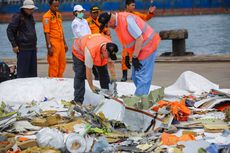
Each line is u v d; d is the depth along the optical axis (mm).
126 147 9375
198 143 9242
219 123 10922
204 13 118812
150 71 12031
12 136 10141
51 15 16906
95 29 17156
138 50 11680
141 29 11781
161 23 92500
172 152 8922
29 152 8977
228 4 118312
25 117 11680
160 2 118938
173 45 28422
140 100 10758
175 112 10891
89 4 116562
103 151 9148
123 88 15250
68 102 13398
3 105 12188
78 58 12875
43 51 42906
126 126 10594
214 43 48125
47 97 14625
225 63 23281
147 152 9094
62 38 17234
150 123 10570
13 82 15312
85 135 9836
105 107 11203
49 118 11094
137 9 115688
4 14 122688
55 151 8977
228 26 76375
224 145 9016
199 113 12008
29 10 16375
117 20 11703
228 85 16984
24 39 16469
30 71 16859
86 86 14703
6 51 48562
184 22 93188
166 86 17203
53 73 17109
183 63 24016
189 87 14977
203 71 20625
